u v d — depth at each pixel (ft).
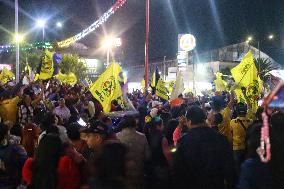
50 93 53.21
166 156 20.93
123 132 21.03
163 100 53.57
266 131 12.67
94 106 40.65
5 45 149.07
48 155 17.02
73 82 82.94
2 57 184.03
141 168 18.69
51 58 52.01
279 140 15.28
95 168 9.49
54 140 17.30
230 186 16.92
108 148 9.56
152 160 20.71
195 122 17.16
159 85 54.08
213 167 16.43
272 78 32.09
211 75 174.29
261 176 14.23
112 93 32.73
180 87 47.67
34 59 174.60
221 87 63.36
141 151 20.59
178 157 16.81
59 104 40.70
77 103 47.70
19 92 40.52
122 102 33.88
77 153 18.08
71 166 17.35
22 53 172.35
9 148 20.49
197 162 16.47
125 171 9.46
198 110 17.29
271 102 12.14
